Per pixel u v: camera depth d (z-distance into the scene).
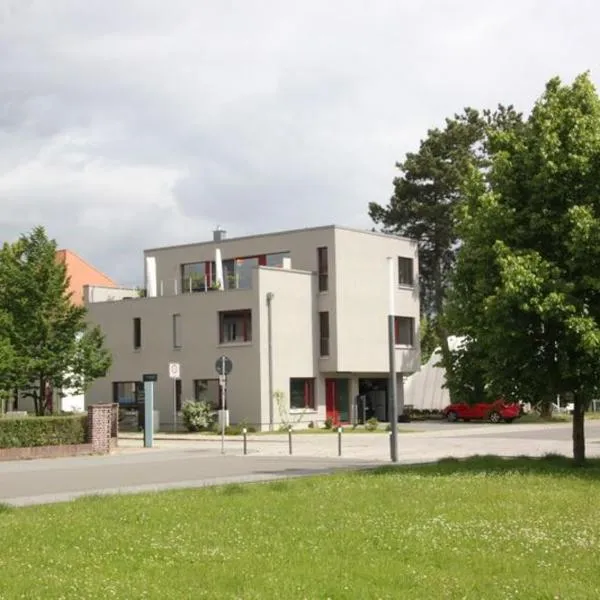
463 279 22.59
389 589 8.62
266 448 34.88
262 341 49.25
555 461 23.09
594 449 31.39
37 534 12.33
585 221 20.23
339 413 53.50
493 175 22.38
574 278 21.02
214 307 51.06
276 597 8.32
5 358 35.22
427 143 67.94
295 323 51.22
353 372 53.16
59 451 31.67
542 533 11.50
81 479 22.69
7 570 9.73
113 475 23.70
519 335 20.91
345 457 29.03
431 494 15.98
